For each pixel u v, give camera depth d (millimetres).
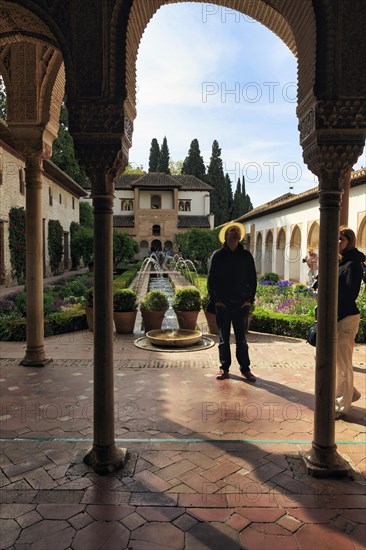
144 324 7176
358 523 2166
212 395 4070
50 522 2154
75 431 3230
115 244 21328
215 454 2885
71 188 24094
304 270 15812
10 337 6410
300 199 15172
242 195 47281
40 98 4699
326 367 2686
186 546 1989
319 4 2521
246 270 4605
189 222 37688
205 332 7281
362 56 2555
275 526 2137
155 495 2398
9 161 14039
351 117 2588
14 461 2771
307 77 2746
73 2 2619
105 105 2648
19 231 14836
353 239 3529
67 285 12781
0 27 3461
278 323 7031
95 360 2738
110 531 2092
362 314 6387
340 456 2732
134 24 2766
